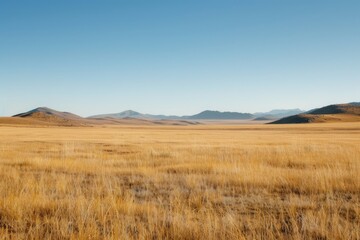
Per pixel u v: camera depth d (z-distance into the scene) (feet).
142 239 16.66
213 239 16.70
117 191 29.04
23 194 25.80
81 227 17.66
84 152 74.84
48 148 86.33
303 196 28.63
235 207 24.91
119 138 162.50
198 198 25.84
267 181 33.96
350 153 64.03
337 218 19.21
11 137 163.84
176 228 17.84
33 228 18.51
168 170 45.37
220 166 45.65
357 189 30.55
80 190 27.89
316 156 60.29
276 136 200.34
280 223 20.51
